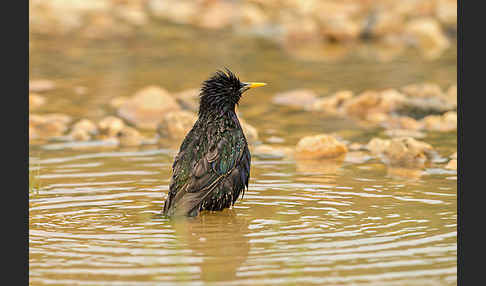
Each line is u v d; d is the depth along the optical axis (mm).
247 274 22094
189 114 40844
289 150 37406
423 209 28266
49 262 23062
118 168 34094
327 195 30203
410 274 22031
